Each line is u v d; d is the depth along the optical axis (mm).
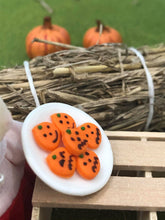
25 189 72
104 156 67
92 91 85
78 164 61
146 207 61
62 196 62
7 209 64
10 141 67
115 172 80
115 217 83
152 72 87
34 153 59
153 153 72
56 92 81
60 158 59
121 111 89
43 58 87
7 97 81
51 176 58
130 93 86
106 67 85
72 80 82
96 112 86
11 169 67
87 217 83
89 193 60
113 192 63
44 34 122
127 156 71
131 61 89
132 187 64
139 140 78
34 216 61
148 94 87
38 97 82
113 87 86
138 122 92
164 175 86
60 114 66
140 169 70
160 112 90
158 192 64
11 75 83
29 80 81
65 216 83
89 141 65
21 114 83
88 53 88
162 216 83
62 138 63
